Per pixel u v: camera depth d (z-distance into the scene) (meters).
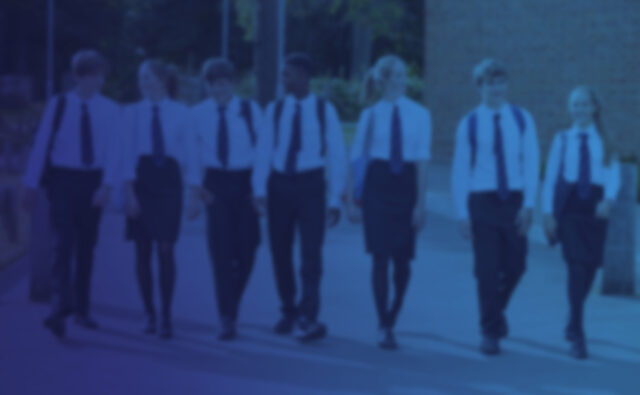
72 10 64.31
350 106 50.50
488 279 6.77
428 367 6.44
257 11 18.39
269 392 5.80
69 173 6.97
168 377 6.10
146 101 7.07
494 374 6.28
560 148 6.89
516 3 23.52
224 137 7.09
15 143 24.64
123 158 7.03
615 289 9.02
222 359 6.57
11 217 11.88
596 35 20.56
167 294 7.16
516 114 6.79
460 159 6.82
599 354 6.83
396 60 6.83
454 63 26.81
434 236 13.15
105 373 6.17
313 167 7.06
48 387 5.84
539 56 22.64
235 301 7.46
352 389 5.88
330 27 59.78
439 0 27.53
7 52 65.00
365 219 6.88
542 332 7.51
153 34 71.75
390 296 8.87
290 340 7.16
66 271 6.98
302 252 7.09
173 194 7.07
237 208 7.23
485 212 6.75
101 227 13.68
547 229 6.95
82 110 6.96
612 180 6.82
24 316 7.88
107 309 8.20
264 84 18.39
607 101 20.17
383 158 6.82
